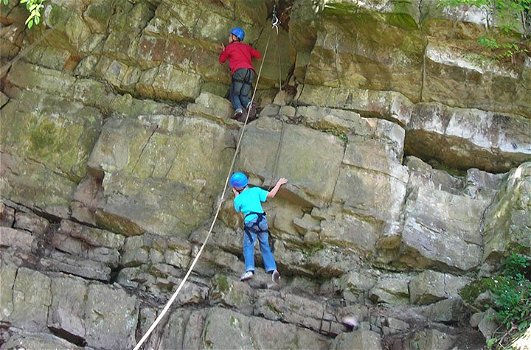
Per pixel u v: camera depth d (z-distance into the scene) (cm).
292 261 980
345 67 1066
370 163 1008
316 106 1065
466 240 966
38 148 1055
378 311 907
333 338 888
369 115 1058
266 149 1019
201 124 1061
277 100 1109
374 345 839
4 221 969
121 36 1140
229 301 902
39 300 848
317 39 1061
